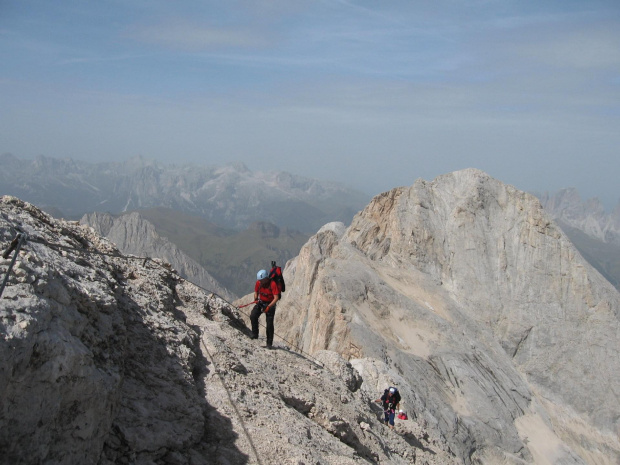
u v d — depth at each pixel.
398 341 52.69
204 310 16.12
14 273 7.47
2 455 6.48
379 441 15.65
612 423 58.94
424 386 46.56
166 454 8.88
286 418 11.81
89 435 7.65
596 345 65.06
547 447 49.38
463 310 66.75
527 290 68.94
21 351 6.64
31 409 6.78
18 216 11.36
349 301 53.53
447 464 18.97
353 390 19.09
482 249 71.69
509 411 51.00
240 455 9.83
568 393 61.53
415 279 67.56
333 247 65.88
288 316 61.94
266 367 14.29
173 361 10.98
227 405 11.02
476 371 52.94
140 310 11.88
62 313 7.87
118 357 9.00
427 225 73.44
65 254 10.72
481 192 75.50
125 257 15.37
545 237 71.69
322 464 10.90
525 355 64.56
